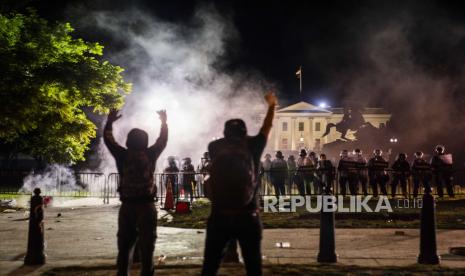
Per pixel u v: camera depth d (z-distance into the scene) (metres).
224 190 4.68
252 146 4.95
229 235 4.75
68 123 20.25
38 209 8.04
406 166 17.48
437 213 14.29
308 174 18.36
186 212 15.64
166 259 8.39
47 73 18.17
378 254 8.70
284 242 10.08
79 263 8.11
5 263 8.09
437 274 6.92
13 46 17.83
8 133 17.97
